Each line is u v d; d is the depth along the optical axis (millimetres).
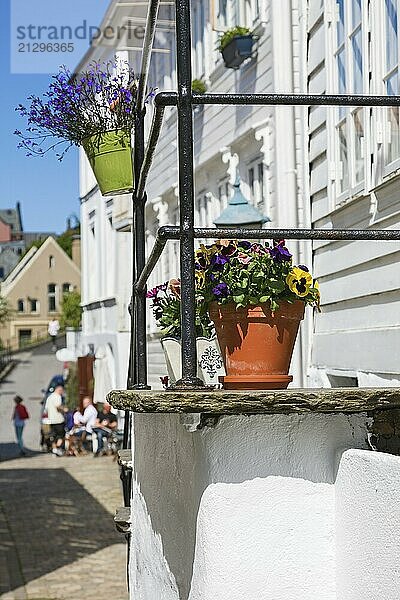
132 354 4953
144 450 4078
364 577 2428
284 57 10641
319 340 9305
